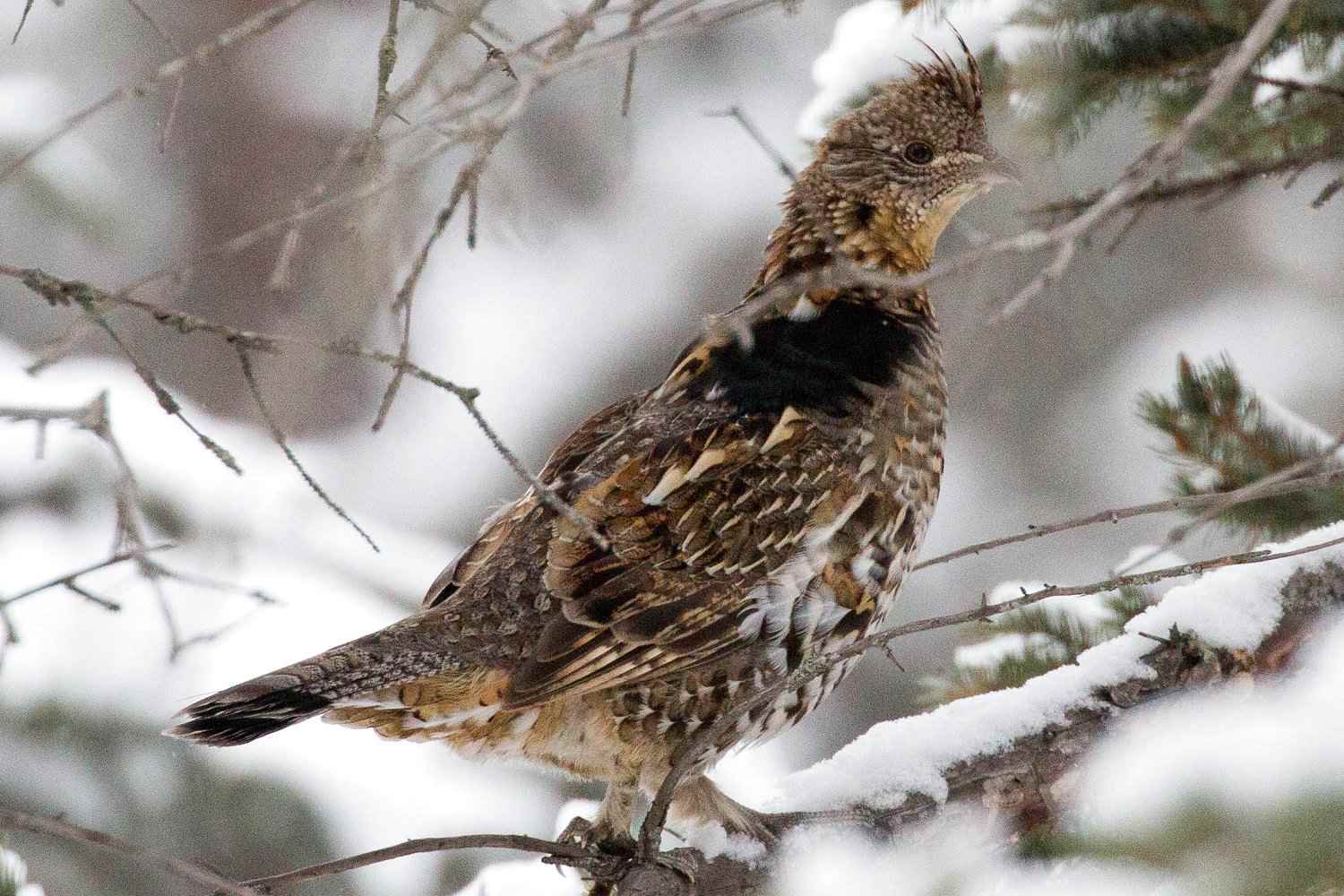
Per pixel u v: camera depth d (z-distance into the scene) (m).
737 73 21.72
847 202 9.25
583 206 19.62
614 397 21.44
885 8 10.37
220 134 18.97
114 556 5.70
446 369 21.36
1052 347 6.83
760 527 8.14
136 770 13.01
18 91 17.58
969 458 19.78
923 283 4.60
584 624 7.90
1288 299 19.83
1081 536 19.69
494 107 7.57
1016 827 7.30
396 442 21.11
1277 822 5.27
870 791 7.37
